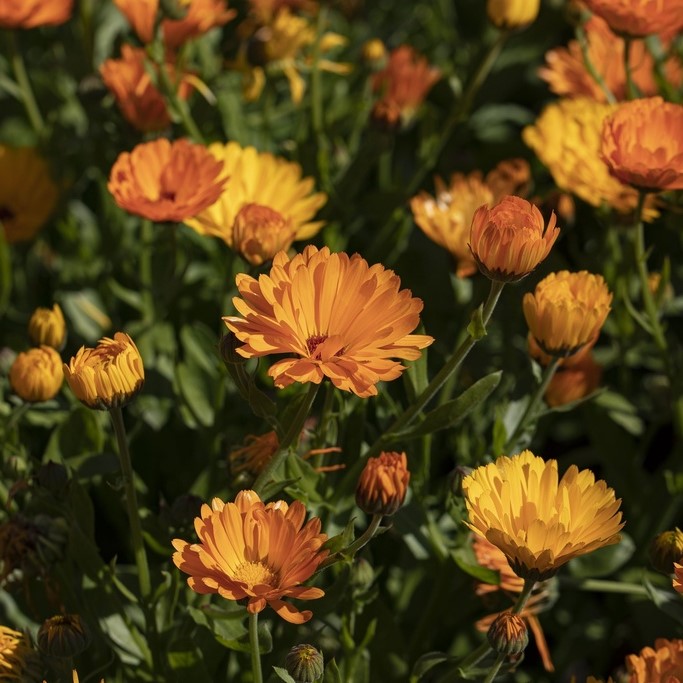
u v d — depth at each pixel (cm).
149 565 118
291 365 92
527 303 102
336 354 94
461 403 99
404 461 96
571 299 101
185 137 127
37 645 100
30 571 104
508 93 155
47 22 127
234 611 100
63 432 109
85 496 104
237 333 93
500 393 116
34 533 103
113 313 127
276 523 93
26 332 129
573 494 94
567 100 127
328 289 94
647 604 117
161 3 117
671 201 118
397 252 125
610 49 129
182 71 125
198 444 120
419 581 116
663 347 115
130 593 104
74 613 108
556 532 92
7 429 106
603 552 113
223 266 124
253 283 94
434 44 156
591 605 123
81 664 109
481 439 109
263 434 109
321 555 92
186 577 107
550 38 155
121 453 99
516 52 154
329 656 108
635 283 125
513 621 95
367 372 93
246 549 93
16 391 105
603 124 108
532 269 95
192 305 127
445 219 115
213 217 114
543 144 121
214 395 117
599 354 129
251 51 128
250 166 115
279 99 146
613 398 121
